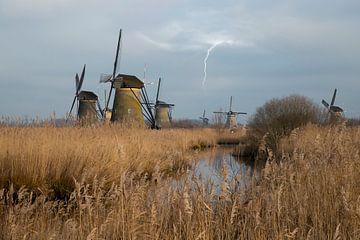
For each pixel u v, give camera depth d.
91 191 8.27
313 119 27.16
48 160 9.77
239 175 6.28
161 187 6.32
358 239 5.02
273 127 24.78
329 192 6.42
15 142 10.43
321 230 5.42
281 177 6.69
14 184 8.77
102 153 11.16
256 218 5.34
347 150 8.06
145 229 5.49
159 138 18.22
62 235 5.55
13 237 5.31
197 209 5.58
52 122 13.04
